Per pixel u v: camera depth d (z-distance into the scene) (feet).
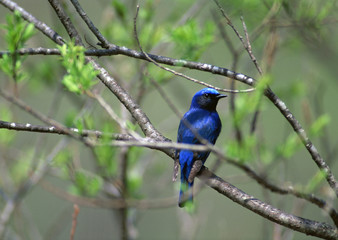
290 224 22.86
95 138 25.35
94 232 60.59
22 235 44.06
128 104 28.55
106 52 27.81
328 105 60.23
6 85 46.16
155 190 49.34
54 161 38.60
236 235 60.85
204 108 36.76
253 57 24.47
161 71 39.42
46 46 43.80
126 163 39.81
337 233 22.33
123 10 38.58
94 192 38.40
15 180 43.93
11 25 26.68
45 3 56.13
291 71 53.62
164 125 56.29
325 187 31.91
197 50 34.09
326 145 35.47
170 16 44.14
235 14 35.47
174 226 66.44
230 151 24.47
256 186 66.59
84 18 27.73
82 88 23.75
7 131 42.47
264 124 64.34
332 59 43.29
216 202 64.59
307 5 35.91
